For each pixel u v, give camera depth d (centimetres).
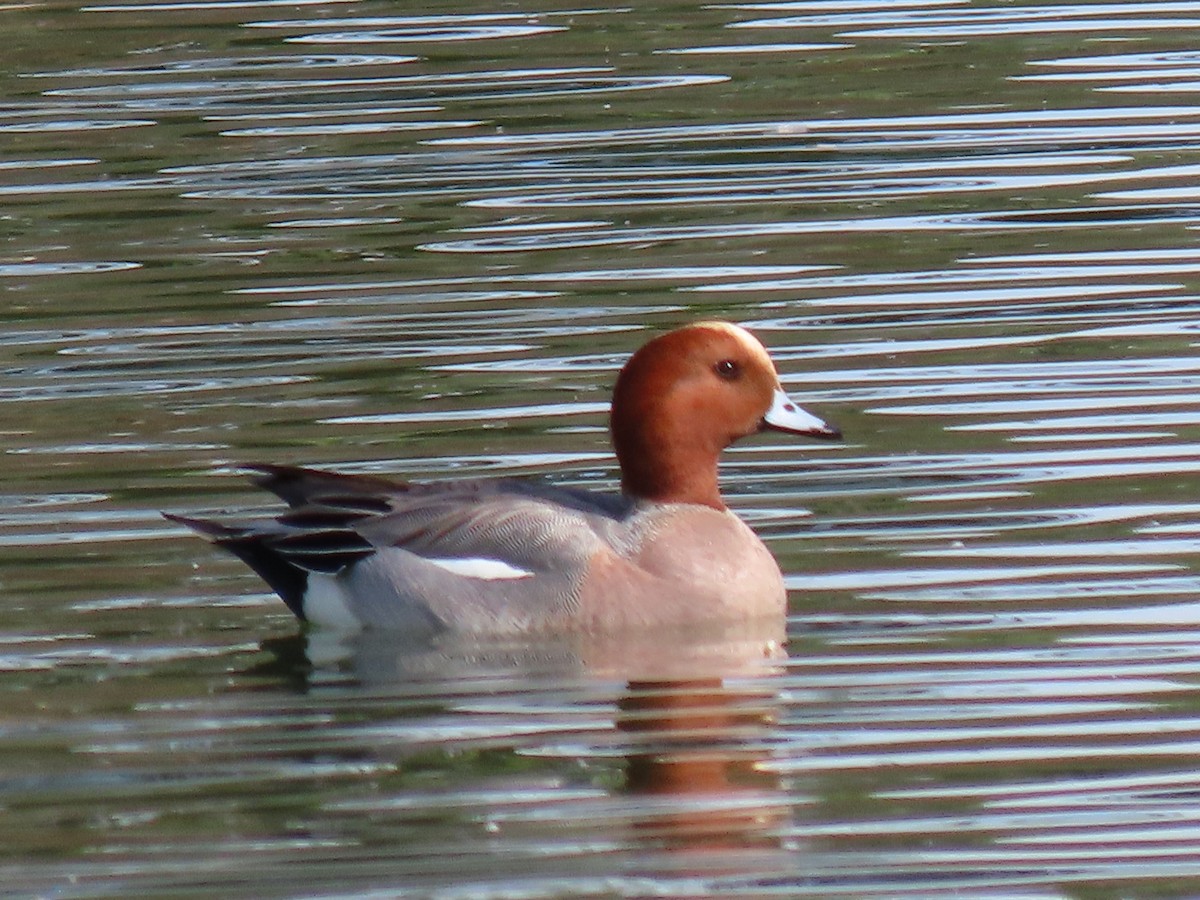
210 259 1909
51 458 1529
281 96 2336
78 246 1948
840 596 1325
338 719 1178
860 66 2386
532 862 1004
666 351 1386
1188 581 1309
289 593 1343
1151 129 2162
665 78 2364
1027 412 1566
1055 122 2195
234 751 1134
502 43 2506
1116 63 2364
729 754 1120
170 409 1609
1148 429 1527
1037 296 1781
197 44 2525
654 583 1343
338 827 1044
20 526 1427
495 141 2184
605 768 1105
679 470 1383
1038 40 2461
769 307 1777
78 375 1677
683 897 970
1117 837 1019
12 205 2050
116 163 2153
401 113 2273
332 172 2112
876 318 1752
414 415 1589
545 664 1274
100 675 1235
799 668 1232
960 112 2231
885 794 1068
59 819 1056
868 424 1562
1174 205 1966
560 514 1368
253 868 1002
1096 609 1280
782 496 1467
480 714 1185
